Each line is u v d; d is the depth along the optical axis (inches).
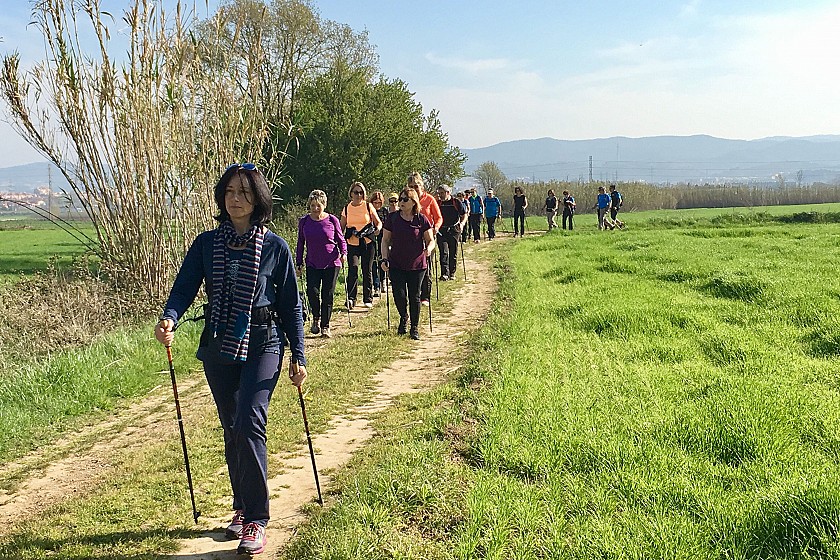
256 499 180.9
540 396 278.5
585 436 231.5
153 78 528.1
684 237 1061.1
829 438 229.1
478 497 190.9
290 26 1435.8
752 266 634.2
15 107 505.4
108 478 236.5
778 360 326.6
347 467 232.8
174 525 196.7
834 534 165.8
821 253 756.6
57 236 1740.9
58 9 502.9
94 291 490.0
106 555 179.9
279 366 187.9
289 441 262.8
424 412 281.3
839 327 374.6
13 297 461.4
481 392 292.2
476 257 927.0
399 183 1616.6
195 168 548.7
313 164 1460.4
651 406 263.0
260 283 183.6
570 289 557.6
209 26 568.1
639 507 185.2
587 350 360.2
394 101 1608.0
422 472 207.5
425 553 170.9
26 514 215.2
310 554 173.2
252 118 582.2
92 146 526.3
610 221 1433.3
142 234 534.6
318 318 466.3
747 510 177.9
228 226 186.9
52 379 339.6
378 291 625.3
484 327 442.3
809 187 3255.4
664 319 414.9
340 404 308.2
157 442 273.9
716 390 276.7
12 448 273.9
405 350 413.1
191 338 428.1
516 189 1283.2
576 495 193.2
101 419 309.9
